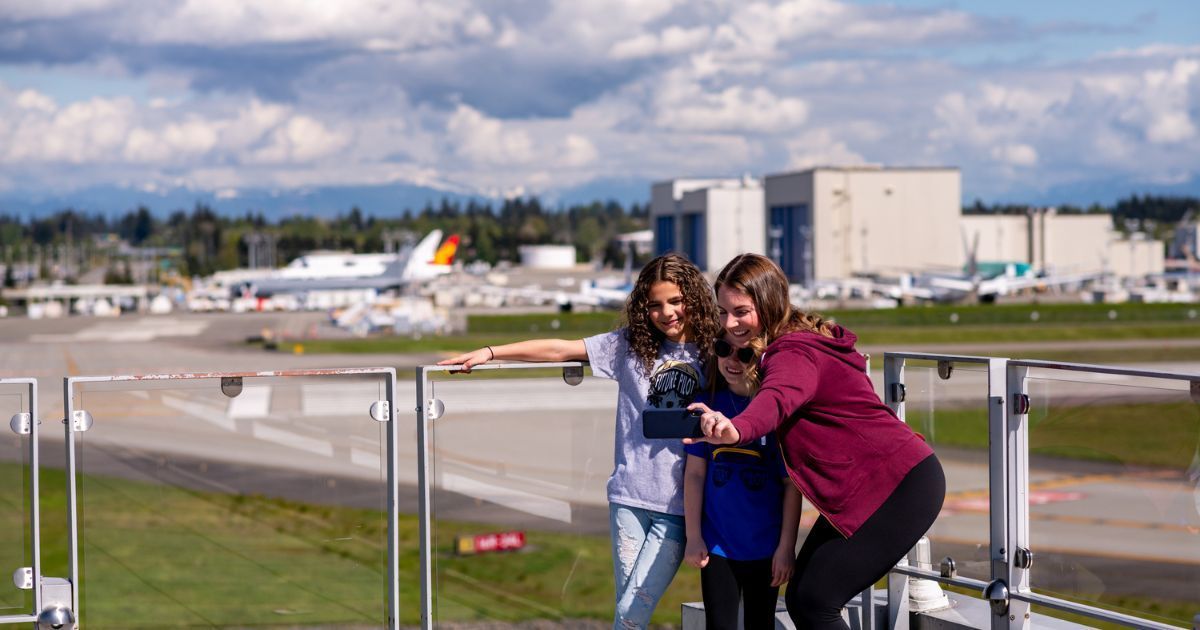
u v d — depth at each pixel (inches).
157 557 193.8
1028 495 170.9
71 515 182.1
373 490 190.5
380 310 3230.8
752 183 6501.0
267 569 196.5
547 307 4180.6
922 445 151.7
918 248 5502.0
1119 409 157.4
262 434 213.5
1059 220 6003.9
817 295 4421.8
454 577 218.2
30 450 168.2
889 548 148.6
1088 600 163.2
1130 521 157.6
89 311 4237.2
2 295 5142.7
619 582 171.6
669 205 7293.3
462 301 4414.4
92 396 183.9
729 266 157.6
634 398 170.2
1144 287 4687.5
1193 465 148.7
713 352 161.2
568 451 210.5
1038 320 3058.6
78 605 179.6
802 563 154.3
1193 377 145.4
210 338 2748.5
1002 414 171.0
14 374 1786.4
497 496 215.5
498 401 208.1
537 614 217.0
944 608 195.6
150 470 192.1
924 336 2503.7
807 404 149.9
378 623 197.2
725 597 162.6
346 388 209.0
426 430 183.0
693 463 164.7
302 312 4347.9
